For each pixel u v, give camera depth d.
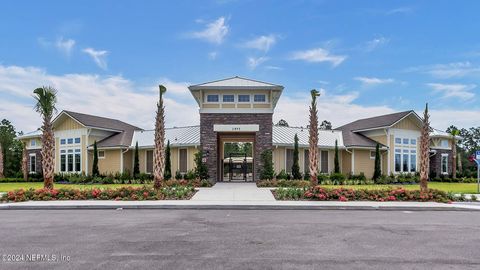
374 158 33.84
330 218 11.90
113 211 13.60
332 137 34.66
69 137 35.00
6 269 6.11
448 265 6.43
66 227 10.09
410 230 9.76
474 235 9.11
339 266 6.30
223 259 6.73
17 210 13.93
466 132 68.69
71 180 30.66
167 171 29.36
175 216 12.27
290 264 6.41
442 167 39.53
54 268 6.16
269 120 26.92
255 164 28.44
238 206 14.42
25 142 38.72
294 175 28.58
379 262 6.58
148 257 6.86
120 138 34.41
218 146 29.77
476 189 24.20
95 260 6.66
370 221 11.29
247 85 26.83
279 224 10.64
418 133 35.84
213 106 27.16
